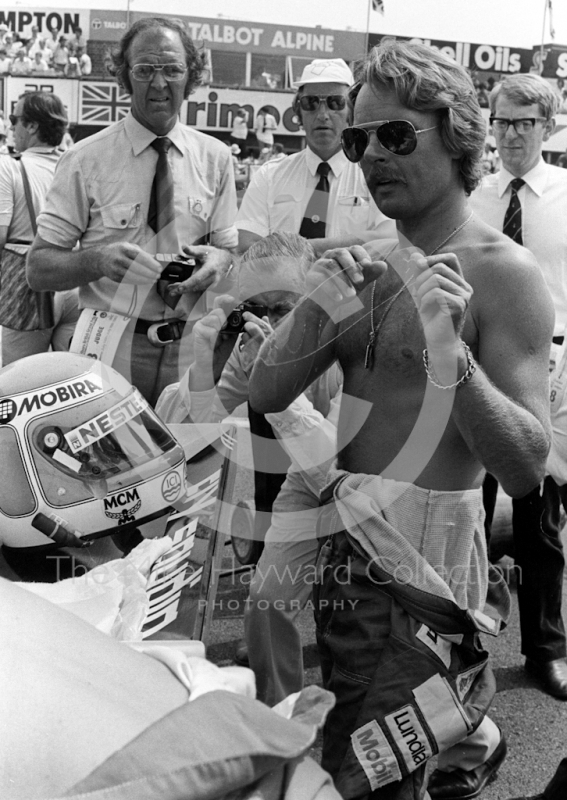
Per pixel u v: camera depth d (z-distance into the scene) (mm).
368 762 1594
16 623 818
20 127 4031
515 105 3311
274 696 2051
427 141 1621
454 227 1709
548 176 3381
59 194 2699
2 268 3828
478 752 2408
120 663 852
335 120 2775
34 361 1510
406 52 1617
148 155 2555
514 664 3178
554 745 2717
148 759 722
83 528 1490
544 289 1678
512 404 1593
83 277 2496
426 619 1603
